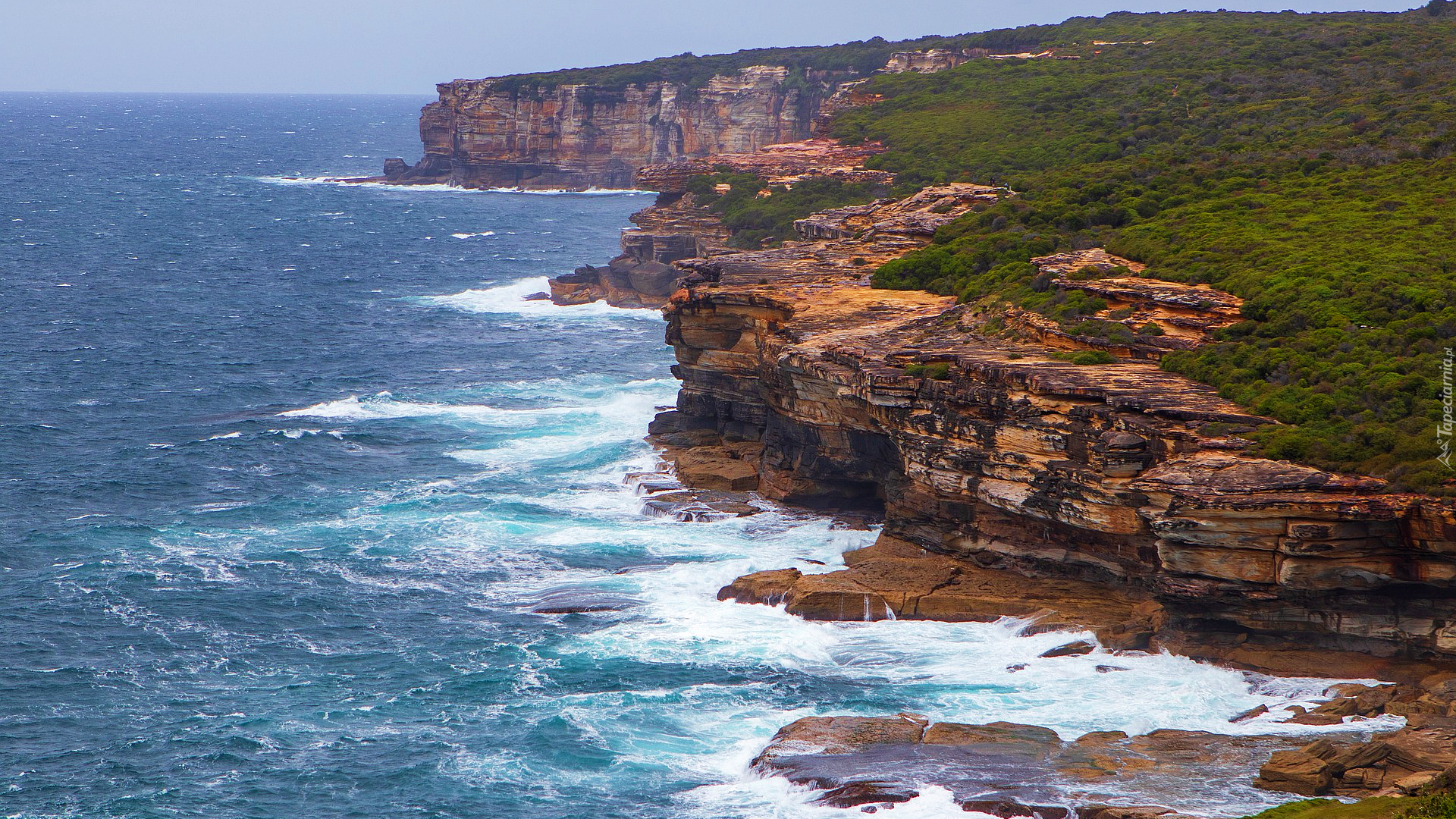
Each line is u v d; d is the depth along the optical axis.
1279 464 51.00
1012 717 49.38
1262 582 50.19
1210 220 83.38
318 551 69.94
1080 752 45.88
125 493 80.31
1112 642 53.91
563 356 119.75
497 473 82.81
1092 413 56.31
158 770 49.19
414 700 53.72
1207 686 50.66
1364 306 61.75
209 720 52.69
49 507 77.62
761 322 82.38
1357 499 48.38
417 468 84.62
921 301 82.19
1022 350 66.12
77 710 53.69
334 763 49.16
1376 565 48.97
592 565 67.06
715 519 72.69
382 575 66.69
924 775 44.59
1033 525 59.56
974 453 60.56
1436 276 64.31
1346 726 46.66
